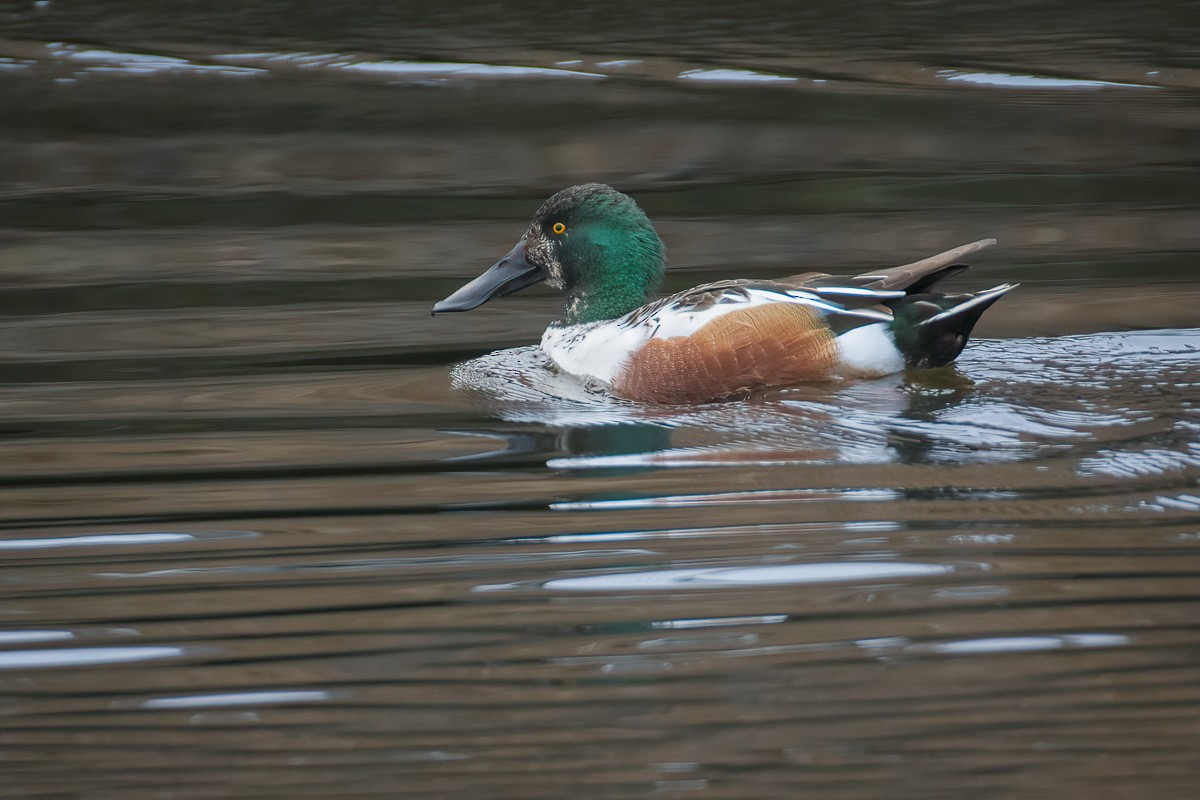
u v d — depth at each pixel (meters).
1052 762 5.95
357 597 7.92
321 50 25.50
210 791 6.04
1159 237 16.11
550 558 8.33
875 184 18.42
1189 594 7.44
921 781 5.88
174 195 18.75
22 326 14.12
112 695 6.92
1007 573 7.81
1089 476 9.27
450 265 15.89
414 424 11.17
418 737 6.42
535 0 28.61
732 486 9.42
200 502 9.52
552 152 20.05
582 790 5.94
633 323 12.27
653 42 25.67
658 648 7.13
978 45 25.20
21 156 20.34
